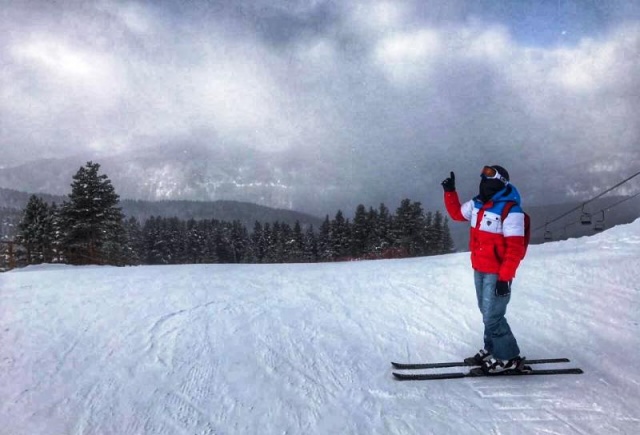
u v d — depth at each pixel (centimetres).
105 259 3706
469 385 370
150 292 675
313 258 7788
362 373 399
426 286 705
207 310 577
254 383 380
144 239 8544
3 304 598
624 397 339
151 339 472
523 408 330
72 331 495
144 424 322
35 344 458
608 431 296
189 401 352
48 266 1900
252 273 877
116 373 396
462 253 1328
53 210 4078
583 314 529
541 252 966
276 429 314
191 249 8862
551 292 620
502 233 376
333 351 448
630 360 406
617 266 694
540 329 496
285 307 599
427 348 454
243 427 317
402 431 306
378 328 516
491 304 380
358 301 633
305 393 363
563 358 415
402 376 384
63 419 329
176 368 406
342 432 308
